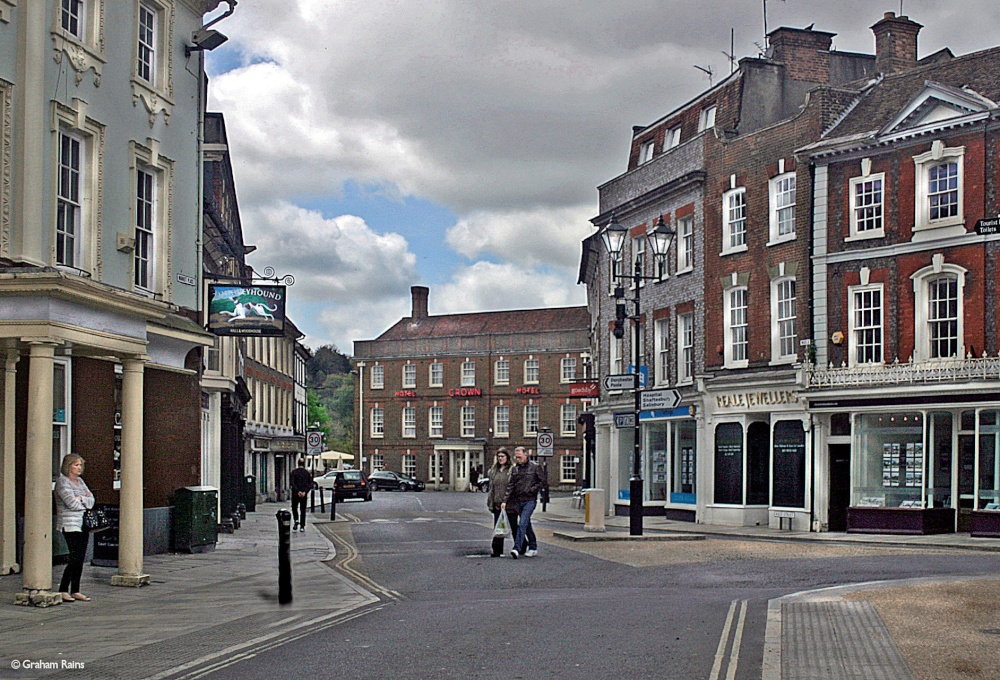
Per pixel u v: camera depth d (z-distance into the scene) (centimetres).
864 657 893
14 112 1501
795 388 2981
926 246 2766
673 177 3678
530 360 7906
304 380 7581
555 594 1430
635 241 3953
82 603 1345
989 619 1071
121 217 1841
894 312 2828
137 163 1955
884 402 2773
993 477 2581
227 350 3216
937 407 2667
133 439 1518
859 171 2930
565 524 3216
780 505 3052
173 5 2053
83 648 1038
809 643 959
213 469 2981
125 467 1520
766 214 3195
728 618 1128
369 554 2088
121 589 1481
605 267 4234
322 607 1304
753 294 3231
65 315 1323
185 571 1717
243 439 3897
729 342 3319
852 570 1677
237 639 1078
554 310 8212
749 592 1398
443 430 8188
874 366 2844
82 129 1691
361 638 1059
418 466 8256
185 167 2130
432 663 923
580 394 4453
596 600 1315
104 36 1777
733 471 3256
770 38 3731
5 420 1565
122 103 1850
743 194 3319
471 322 8475
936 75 2912
